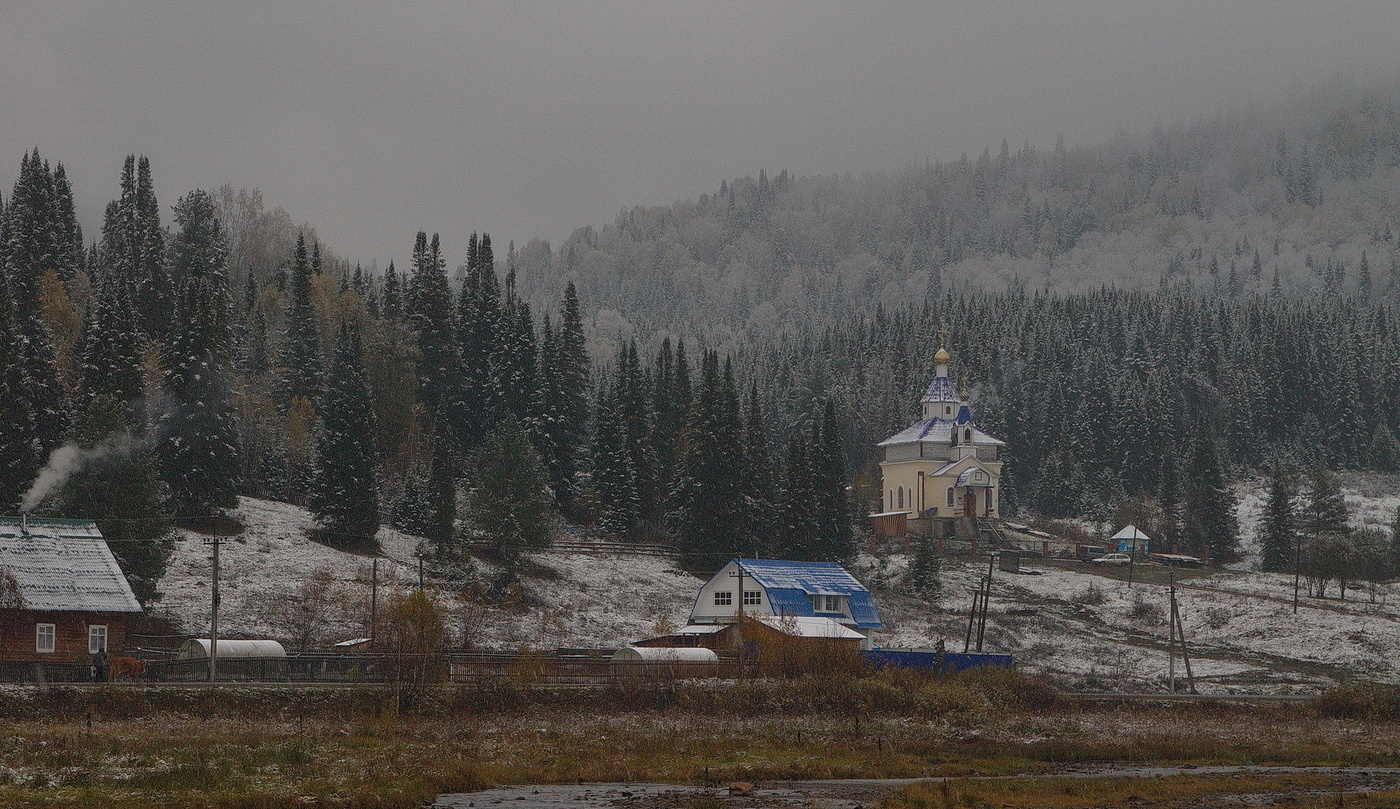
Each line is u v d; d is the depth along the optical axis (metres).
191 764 53.03
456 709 74.00
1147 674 110.56
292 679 78.50
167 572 105.81
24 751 55.38
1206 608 133.00
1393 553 153.75
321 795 48.00
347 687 74.75
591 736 66.06
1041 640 122.19
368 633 98.81
